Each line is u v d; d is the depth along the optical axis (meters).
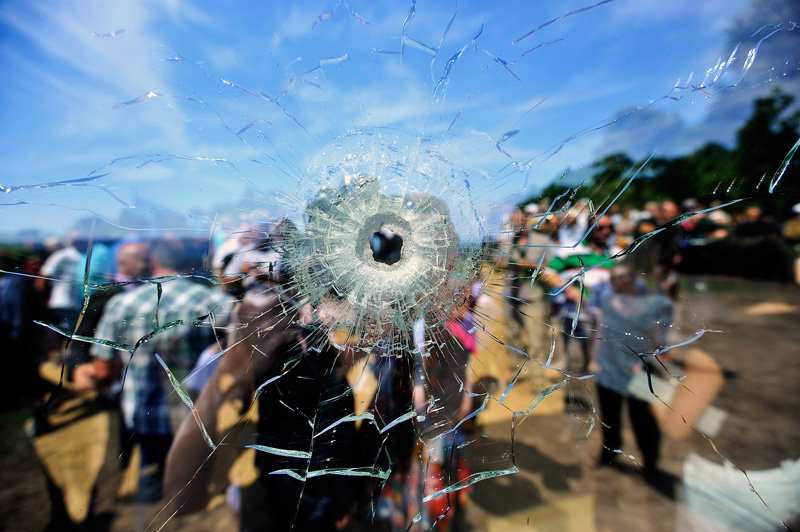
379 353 1.10
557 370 1.13
